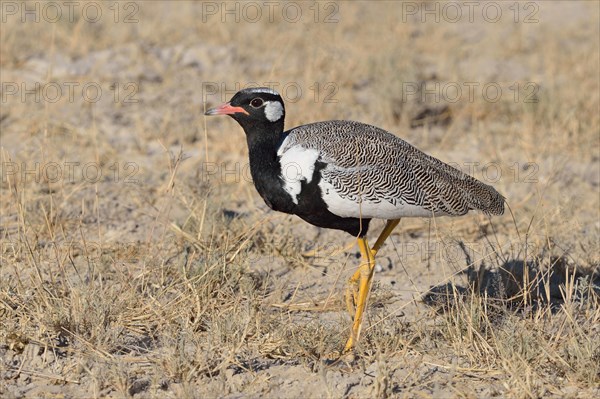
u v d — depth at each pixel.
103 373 8.77
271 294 10.66
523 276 10.90
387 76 18.23
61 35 20.69
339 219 9.84
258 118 9.78
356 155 9.59
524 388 8.55
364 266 9.88
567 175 15.34
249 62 20.20
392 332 9.93
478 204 10.29
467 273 11.45
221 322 9.57
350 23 22.86
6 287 10.13
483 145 16.72
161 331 9.81
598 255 11.84
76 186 13.80
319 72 19.36
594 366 8.91
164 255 11.51
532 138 16.78
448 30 23.27
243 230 12.09
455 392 8.70
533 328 9.80
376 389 8.53
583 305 10.70
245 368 9.05
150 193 13.88
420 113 17.78
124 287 10.35
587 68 20.14
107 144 15.66
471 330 9.54
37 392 8.64
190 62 20.11
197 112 17.45
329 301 10.76
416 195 9.81
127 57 19.98
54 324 9.49
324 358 9.36
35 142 15.48
